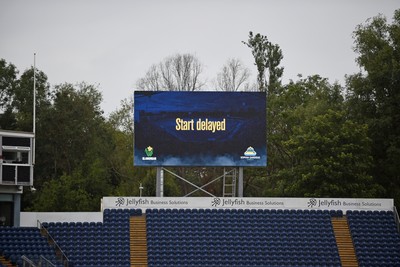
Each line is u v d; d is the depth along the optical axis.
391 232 147.75
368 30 176.62
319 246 144.88
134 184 186.25
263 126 146.75
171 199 147.25
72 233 142.50
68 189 176.62
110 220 145.00
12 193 141.12
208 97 146.50
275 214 148.12
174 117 146.00
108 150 195.75
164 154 145.50
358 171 161.12
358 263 143.38
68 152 194.25
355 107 173.88
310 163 162.50
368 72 172.38
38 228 142.38
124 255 140.50
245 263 141.25
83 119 196.75
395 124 169.50
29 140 140.88
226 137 146.38
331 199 149.75
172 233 144.12
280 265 141.75
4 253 136.38
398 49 173.38
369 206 150.00
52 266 126.06
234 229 145.62
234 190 151.25
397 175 168.25
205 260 141.00
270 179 181.88
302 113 179.25
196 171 195.50
